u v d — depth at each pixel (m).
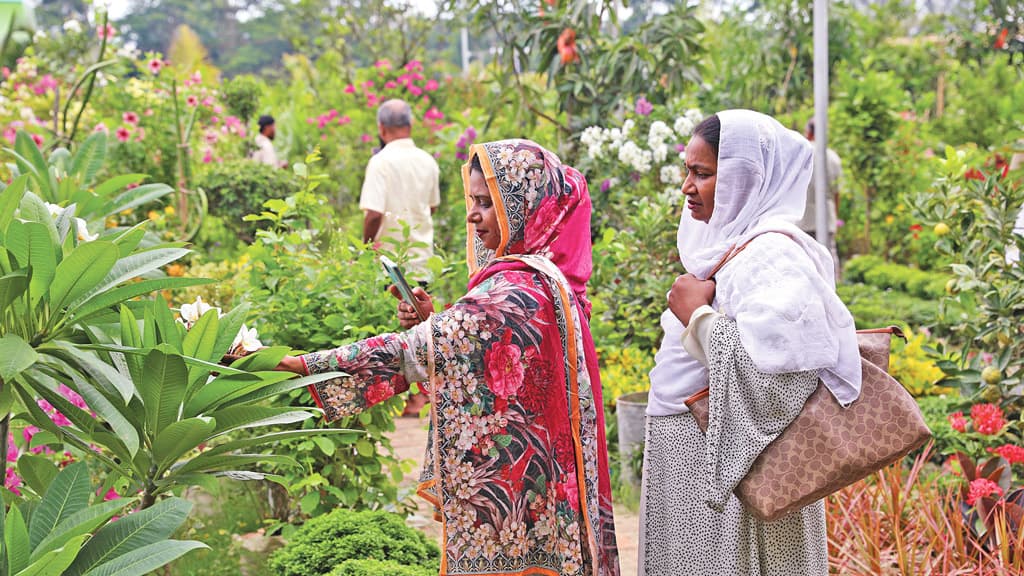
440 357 2.12
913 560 2.97
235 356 2.16
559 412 2.20
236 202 7.07
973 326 3.80
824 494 2.00
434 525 3.95
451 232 7.47
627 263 5.12
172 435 1.96
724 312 2.12
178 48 15.89
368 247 3.85
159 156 7.39
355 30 12.34
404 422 5.57
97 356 2.09
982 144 10.59
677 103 6.23
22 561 1.68
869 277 8.95
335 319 3.45
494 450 2.14
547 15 6.50
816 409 2.02
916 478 3.43
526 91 6.81
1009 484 3.48
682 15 6.56
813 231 6.54
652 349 5.14
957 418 3.51
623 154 5.55
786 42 9.65
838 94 9.65
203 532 3.54
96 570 1.72
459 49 24.91
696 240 2.37
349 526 3.05
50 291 1.90
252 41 36.53
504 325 2.14
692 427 2.20
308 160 4.08
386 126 5.54
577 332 2.22
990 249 3.74
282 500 3.66
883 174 9.55
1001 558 2.93
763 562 2.15
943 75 13.28
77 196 3.33
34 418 2.04
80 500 1.90
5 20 3.69
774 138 2.19
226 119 8.14
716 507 2.06
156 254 2.11
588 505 2.20
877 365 2.19
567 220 2.32
